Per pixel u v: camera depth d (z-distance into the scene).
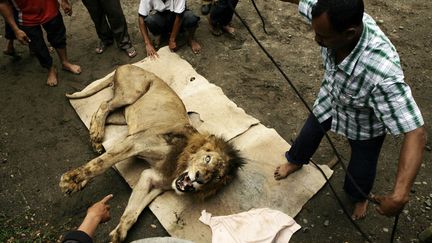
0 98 4.20
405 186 1.98
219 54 4.76
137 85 3.80
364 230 3.30
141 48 4.82
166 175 3.36
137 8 5.33
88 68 4.55
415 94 4.34
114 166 3.58
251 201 3.40
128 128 3.74
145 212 3.35
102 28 4.56
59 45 4.22
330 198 3.49
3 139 3.86
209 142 3.33
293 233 3.21
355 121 2.60
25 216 3.32
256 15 5.23
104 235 3.25
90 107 4.04
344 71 2.24
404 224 3.33
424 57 4.75
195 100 4.10
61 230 3.25
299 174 3.55
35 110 4.11
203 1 4.96
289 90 4.39
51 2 3.92
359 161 2.87
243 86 4.43
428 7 5.39
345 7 1.91
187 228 3.21
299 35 5.00
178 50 4.79
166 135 3.40
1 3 3.58
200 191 3.27
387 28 5.07
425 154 3.81
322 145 3.87
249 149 3.71
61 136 3.89
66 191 3.20
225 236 3.09
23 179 3.56
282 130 4.04
